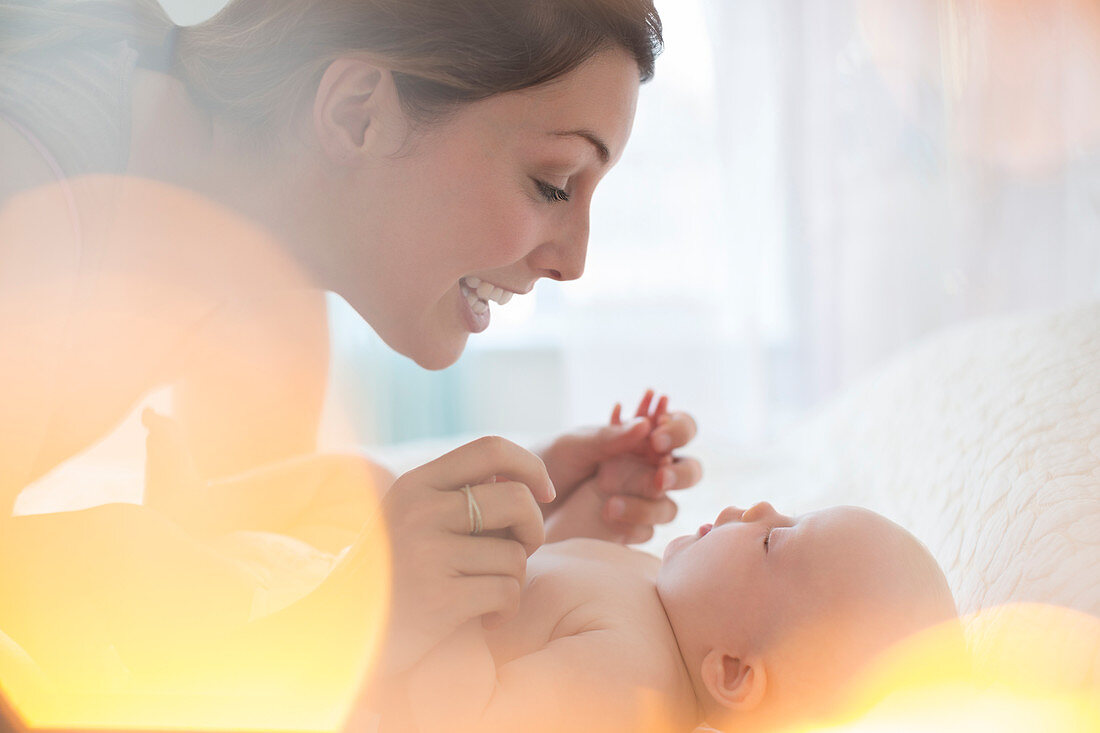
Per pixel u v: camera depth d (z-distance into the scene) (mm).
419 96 986
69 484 1789
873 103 2926
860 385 2049
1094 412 1231
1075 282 2850
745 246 3004
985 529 1125
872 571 989
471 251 1045
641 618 1043
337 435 3346
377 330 1155
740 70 2986
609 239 3074
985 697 888
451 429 3531
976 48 2840
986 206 2881
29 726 712
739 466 2014
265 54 1029
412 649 829
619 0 976
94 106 904
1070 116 2818
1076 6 2764
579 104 987
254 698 754
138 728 725
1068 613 857
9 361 809
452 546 831
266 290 1114
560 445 1390
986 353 1672
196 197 1053
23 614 858
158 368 1085
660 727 961
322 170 1044
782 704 986
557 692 908
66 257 859
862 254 2973
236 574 899
